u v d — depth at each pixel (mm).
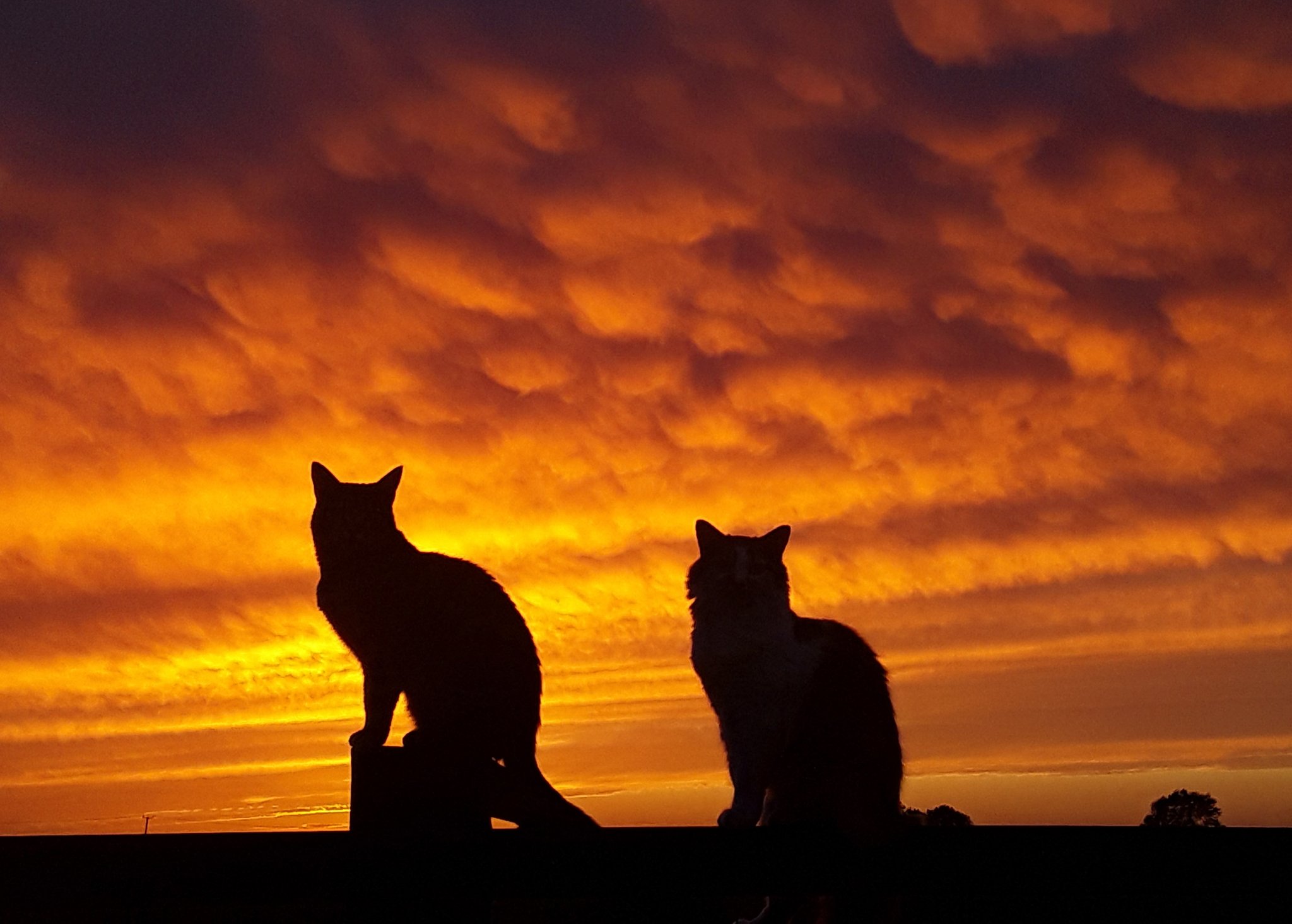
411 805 3711
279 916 4141
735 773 5195
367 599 5977
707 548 5742
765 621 5270
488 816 3848
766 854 3531
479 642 5668
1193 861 3680
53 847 3195
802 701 5133
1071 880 3648
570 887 3377
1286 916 3986
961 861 3619
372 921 3523
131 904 3219
